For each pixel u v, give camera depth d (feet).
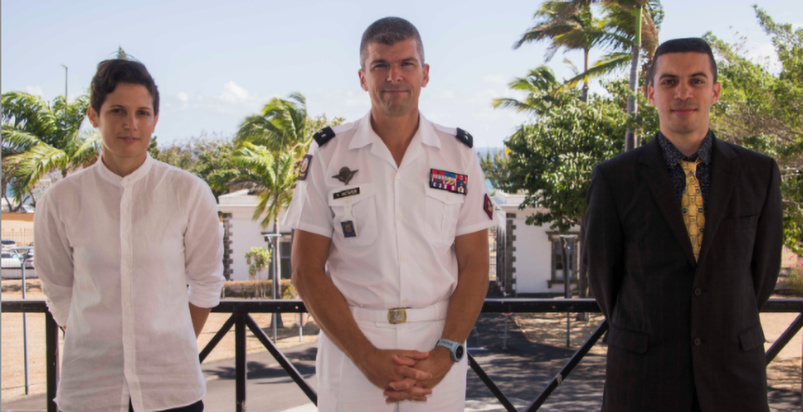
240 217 75.66
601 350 51.60
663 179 6.42
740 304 6.28
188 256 6.48
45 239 6.08
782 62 39.60
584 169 53.62
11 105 69.67
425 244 6.30
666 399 6.27
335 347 6.36
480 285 6.49
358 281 6.30
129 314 5.92
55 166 68.59
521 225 74.23
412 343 6.20
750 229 6.39
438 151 6.52
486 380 8.37
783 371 37.06
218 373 45.44
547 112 62.80
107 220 5.99
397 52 6.01
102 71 5.92
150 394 5.99
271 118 71.82
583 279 45.11
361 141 6.39
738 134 38.17
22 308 8.39
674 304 6.27
